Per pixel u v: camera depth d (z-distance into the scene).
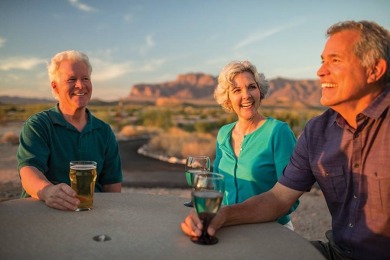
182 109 75.62
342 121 1.86
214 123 28.34
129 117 51.94
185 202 2.05
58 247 1.37
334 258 1.90
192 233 1.48
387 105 1.69
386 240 1.69
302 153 1.98
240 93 2.65
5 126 37.34
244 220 1.74
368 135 1.72
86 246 1.38
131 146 18.36
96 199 2.07
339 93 1.75
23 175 2.23
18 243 1.40
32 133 2.44
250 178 2.50
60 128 2.57
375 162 1.70
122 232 1.55
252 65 2.70
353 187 1.79
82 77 2.65
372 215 1.71
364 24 1.72
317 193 6.71
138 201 2.04
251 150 2.53
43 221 1.66
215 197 1.46
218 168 2.71
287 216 2.41
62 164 2.58
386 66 1.69
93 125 2.71
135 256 1.31
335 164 1.84
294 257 1.34
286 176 2.00
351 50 1.71
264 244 1.47
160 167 10.80
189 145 14.20
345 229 1.82
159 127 33.91
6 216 1.72
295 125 26.75
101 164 2.73
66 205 1.82
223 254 1.36
